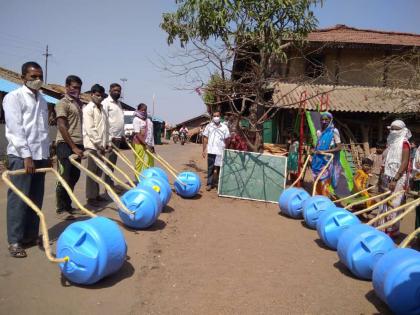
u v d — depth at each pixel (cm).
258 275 474
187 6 956
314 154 901
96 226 406
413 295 365
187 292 413
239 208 859
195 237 616
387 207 660
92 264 392
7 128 461
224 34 970
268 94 1596
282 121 1794
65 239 402
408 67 1691
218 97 1141
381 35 2136
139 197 613
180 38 1020
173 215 741
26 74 478
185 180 906
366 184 885
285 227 721
